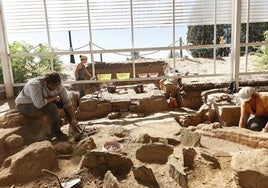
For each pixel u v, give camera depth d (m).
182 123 4.95
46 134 4.31
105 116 5.61
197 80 6.53
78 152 3.50
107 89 6.59
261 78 6.33
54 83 3.87
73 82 5.83
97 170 2.97
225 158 2.90
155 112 5.68
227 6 5.88
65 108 4.32
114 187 2.45
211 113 5.15
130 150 3.54
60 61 9.27
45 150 3.16
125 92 6.38
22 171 2.99
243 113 4.39
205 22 5.99
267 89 5.97
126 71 9.87
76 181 2.74
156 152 3.22
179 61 9.91
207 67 8.84
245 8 5.89
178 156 3.18
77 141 4.11
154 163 3.15
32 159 3.07
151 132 4.45
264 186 2.23
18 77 6.92
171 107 5.95
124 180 2.77
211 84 6.07
